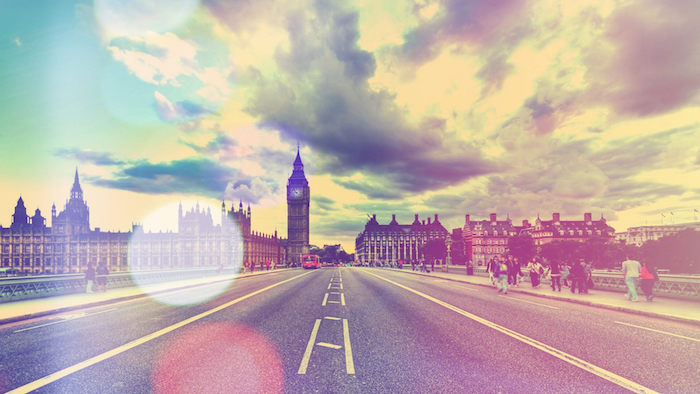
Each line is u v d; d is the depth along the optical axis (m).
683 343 8.77
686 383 5.95
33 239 152.50
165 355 7.64
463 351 7.93
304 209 186.75
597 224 139.25
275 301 17.05
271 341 8.88
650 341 8.96
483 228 140.88
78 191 166.50
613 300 17.42
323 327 10.62
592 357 7.47
